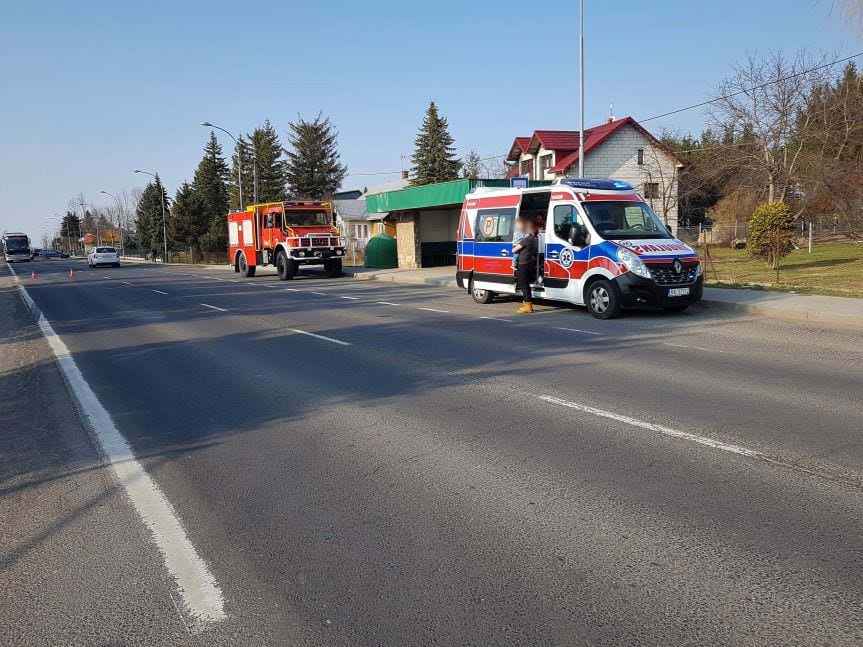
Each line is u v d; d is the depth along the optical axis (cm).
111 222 14012
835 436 574
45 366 1082
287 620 333
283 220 3012
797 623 312
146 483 529
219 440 635
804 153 3409
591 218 1405
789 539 393
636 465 523
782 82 3259
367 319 1507
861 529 402
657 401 713
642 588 347
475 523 432
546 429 627
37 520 468
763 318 1327
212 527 444
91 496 508
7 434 691
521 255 1512
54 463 590
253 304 1956
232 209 7944
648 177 4284
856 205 3039
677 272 1322
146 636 326
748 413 655
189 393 837
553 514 440
